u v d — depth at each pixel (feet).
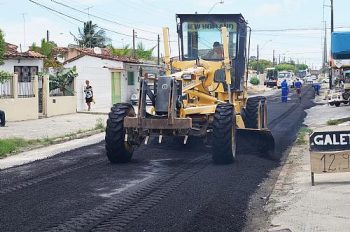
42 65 106.93
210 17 50.29
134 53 204.33
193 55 50.62
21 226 25.81
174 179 36.86
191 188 34.01
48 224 26.11
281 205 30.22
